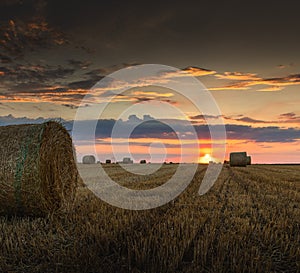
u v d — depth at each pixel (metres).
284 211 8.57
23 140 7.67
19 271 4.87
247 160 38.84
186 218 7.48
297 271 4.81
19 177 7.49
